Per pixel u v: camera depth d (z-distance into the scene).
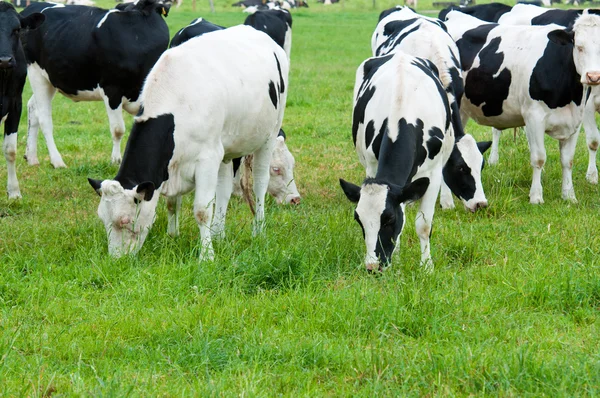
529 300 7.45
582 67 10.55
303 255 8.17
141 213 8.22
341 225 9.20
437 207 11.26
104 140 16.09
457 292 7.53
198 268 7.96
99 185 8.22
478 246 9.05
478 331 6.73
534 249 8.99
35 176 13.06
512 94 11.50
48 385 5.61
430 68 9.44
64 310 7.21
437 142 8.36
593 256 8.56
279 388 5.77
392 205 7.50
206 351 6.25
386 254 7.57
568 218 10.27
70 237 9.24
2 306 7.32
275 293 7.80
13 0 49.62
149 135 8.21
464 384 5.70
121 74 12.47
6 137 11.38
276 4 57.34
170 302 7.48
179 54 8.48
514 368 5.82
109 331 6.71
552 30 10.83
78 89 12.94
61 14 13.02
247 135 9.18
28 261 8.34
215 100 8.41
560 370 5.84
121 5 12.91
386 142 8.05
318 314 7.05
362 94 9.27
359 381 5.88
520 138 14.86
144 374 5.97
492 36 11.89
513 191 11.89
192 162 8.44
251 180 11.28
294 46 34.66
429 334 6.69
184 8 56.41
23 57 11.22
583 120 12.48
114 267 8.02
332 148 15.22
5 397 5.52
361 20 49.66
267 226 9.60
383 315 6.88
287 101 20.41
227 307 7.23
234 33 9.53
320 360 6.21
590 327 6.86
